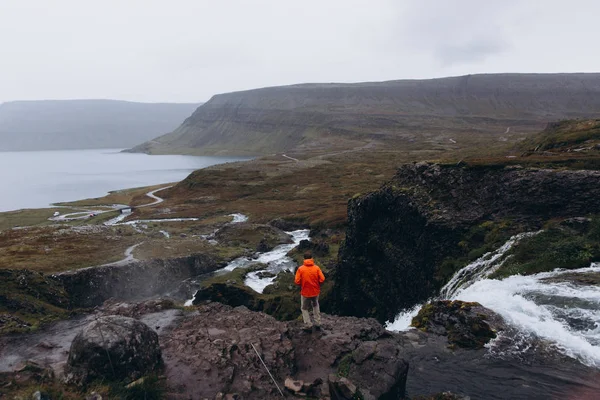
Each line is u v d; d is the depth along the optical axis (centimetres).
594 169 2672
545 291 1698
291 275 5272
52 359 1199
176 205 13625
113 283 4712
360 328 1472
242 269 5769
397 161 17212
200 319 1562
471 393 1176
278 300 4122
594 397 1077
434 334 1585
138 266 5091
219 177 16988
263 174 17050
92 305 4397
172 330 1486
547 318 1488
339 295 4275
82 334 1062
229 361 1166
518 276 1983
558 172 2645
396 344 1478
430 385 1232
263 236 7956
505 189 2858
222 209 12006
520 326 1473
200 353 1215
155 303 1822
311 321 1479
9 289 3362
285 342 1301
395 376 1141
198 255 5962
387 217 3819
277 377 1138
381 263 3759
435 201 3238
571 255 2009
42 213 13000
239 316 1556
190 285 5175
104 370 1017
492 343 1415
